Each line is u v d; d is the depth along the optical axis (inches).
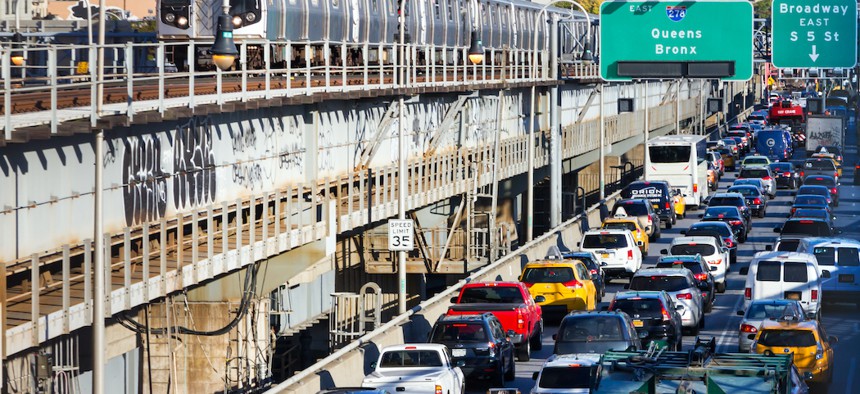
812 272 3673.7
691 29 3956.7
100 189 2164.1
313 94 3486.7
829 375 2817.4
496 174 5585.6
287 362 4365.2
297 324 4613.7
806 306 3661.4
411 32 5452.8
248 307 3240.7
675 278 3656.5
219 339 3297.2
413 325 3235.7
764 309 3112.7
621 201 5807.1
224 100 2960.1
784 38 4035.4
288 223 3390.7
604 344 2780.5
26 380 2664.9
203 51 3991.1
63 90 2960.1
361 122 4493.1
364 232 5398.6
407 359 2568.9
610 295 4360.2
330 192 4387.3
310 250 3511.3
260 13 3954.2
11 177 2294.5
